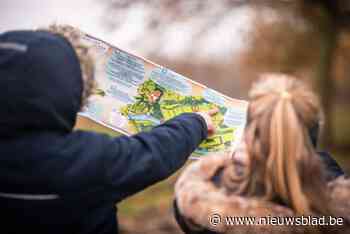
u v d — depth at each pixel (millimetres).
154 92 2023
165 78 2027
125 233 8492
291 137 1671
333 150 15750
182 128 1757
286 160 1675
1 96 1480
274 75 1794
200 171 1857
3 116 1487
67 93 1534
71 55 1573
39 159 1510
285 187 1681
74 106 1570
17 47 1508
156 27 13805
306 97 1724
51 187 1510
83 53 1667
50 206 1521
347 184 1803
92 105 1993
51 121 1518
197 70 15508
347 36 17078
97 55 1990
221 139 1959
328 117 15984
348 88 20062
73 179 1520
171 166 1672
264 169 1704
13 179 1501
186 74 15172
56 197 1517
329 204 1717
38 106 1487
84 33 1974
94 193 1548
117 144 1617
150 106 2018
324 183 1727
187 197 1832
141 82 2023
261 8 15328
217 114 1999
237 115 1997
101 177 1548
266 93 1736
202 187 1823
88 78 1658
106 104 2002
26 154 1506
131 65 2020
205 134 1861
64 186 1515
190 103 2021
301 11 15531
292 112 1682
